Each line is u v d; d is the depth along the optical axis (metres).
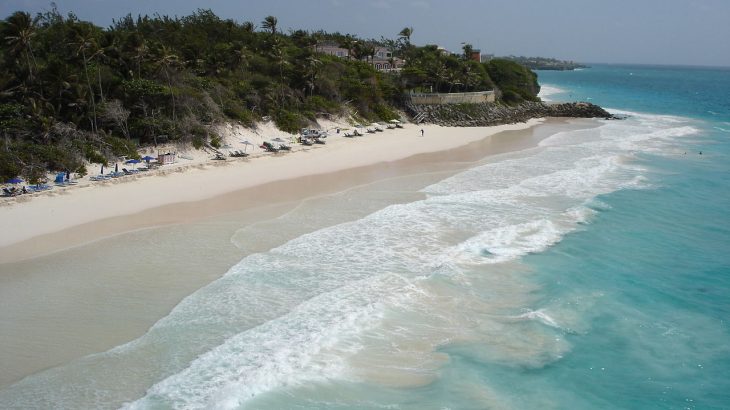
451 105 81.31
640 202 36.84
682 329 21.00
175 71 54.44
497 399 16.61
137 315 20.42
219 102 54.69
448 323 20.69
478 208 34.53
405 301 22.06
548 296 23.17
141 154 44.56
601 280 24.95
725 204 36.84
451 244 28.30
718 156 53.66
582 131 72.50
